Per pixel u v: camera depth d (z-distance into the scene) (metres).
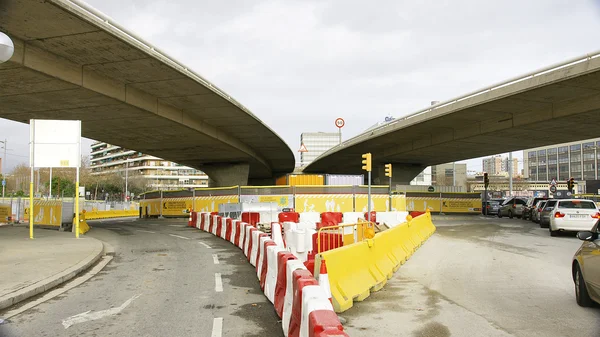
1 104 21.61
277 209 26.31
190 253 14.40
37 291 8.51
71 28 14.72
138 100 22.67
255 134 37.31
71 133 17.27
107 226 28.27
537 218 30.70
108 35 15.36
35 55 16.31
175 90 22.64
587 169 111.00
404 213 24.56
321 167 71.00
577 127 27.95
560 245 16.81
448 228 25.83
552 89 21.45
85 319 6.78
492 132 30.30
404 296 8.30
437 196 40.19
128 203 71.62
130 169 131.12
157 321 6.63
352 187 28.70
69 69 17.94
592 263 7.02
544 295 8.39
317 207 28.33
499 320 6.70
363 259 8.84
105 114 24.23
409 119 32.78
